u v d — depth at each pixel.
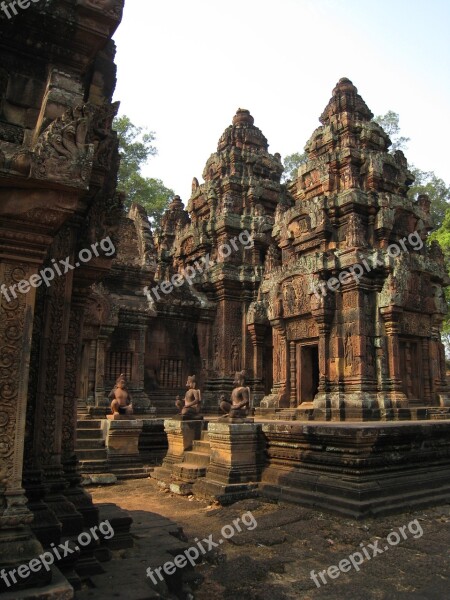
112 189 6.14
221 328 21.06
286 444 10.22
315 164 18.56
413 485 9.35
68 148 3.83
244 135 24.17
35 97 4.80
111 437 13.21
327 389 16.05
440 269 18.09
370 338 15.98
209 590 5.29
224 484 9.76
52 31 4.80
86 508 5.27
